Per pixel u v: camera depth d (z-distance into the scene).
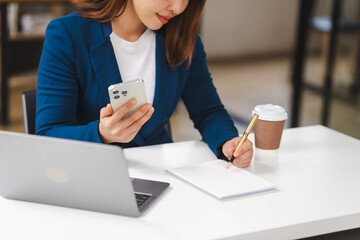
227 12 5.70
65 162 0.99
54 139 0.98
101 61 1.43
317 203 1.08
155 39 1.52
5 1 3.29
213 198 1.09
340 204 1.07
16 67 4.51
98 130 1.22
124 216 1.01
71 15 1.44
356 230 1.10
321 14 4.15
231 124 1.53
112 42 1.47
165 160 1.32
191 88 1.63
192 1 1.44
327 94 3.92
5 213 1.03
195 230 0.96
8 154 1.03
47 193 1.05
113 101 1.10
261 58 5.85
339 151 1.39
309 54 5.26
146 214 1.02
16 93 4.18
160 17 1.36
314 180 1.19
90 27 1.43
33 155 1.01
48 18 4.04
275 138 1.36
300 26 4.01
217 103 1.61
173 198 1.09
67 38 1.40
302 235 1.01
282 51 6.05
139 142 1.55
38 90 1.39
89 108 1.48
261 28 5.90
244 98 4.34
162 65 1.52
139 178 1.18
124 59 1.50
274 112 1.34
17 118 3.69
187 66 1.57
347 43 4.11
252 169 1.25
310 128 1.59
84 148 0.96
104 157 0.96
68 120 1.38
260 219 1.00
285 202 1.08
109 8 1.41
